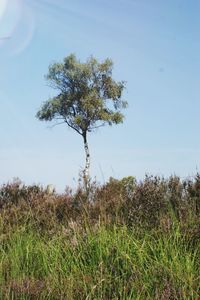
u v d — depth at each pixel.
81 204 8.06
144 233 6.43
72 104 51.19
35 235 7.17
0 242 6.95
